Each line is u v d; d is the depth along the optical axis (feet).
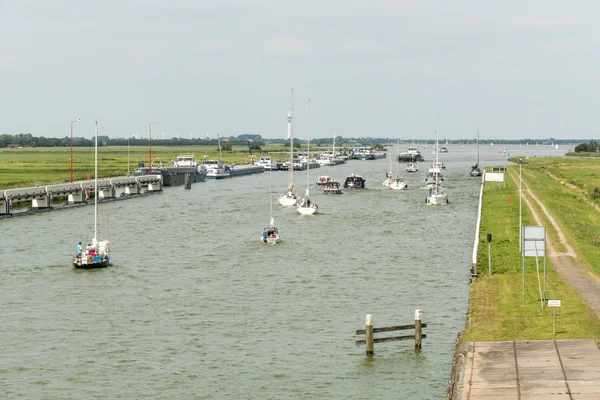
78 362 228.43
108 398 202.28
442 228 492.54
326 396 201.67
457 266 358.43
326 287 319.06
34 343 246.06
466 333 228.63
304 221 536.83
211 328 261.03
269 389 206.90
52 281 334.44
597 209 583.99
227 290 315.78
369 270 352.49
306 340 246.47
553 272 310.86
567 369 192.13
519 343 215.10
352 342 243.60
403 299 296.30
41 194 610.24
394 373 216.33
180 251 409.28
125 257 392.06
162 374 218.59
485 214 529.45
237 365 224.94
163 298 303.07
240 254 399.24
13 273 350.23
